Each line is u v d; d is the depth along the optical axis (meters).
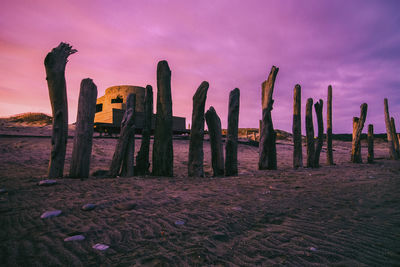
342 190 4.20
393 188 4.39
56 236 2.04
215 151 6.12
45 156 8.02
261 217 2.67
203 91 5.80
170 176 5.68
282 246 1.92
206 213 2.78
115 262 1.62
